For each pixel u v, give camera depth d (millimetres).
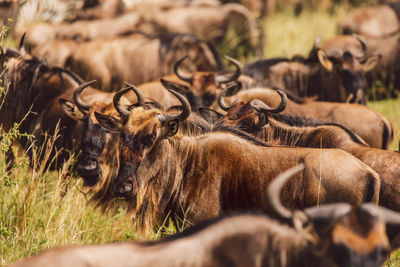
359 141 22016
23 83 28656
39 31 47656
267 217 13195
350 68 35781
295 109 27922
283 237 13031
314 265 13039
